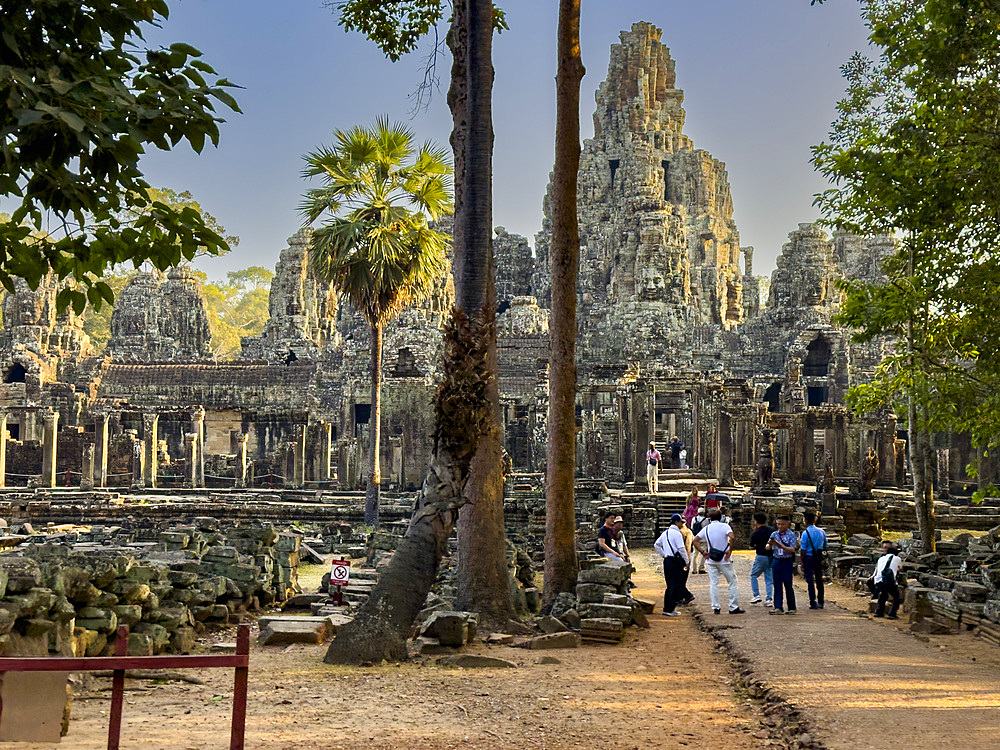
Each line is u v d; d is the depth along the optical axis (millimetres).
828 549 29203
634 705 11766
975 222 21156
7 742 7750
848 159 22578
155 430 59250
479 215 19047
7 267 8992
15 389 78688
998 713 10719
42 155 8156
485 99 19172
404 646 14625
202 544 22359
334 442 77250
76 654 12516
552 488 20594
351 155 37719
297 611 21406
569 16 21172
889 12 21578
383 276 38625
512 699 11922
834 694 11656
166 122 8305
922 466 28109
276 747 9195
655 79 140375
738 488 54656
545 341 90938
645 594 24875
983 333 22250
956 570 24125
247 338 110125
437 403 15391
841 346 98000
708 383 62812
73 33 8375
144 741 9047
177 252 9094
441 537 15273
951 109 19812
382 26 24609
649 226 103312
